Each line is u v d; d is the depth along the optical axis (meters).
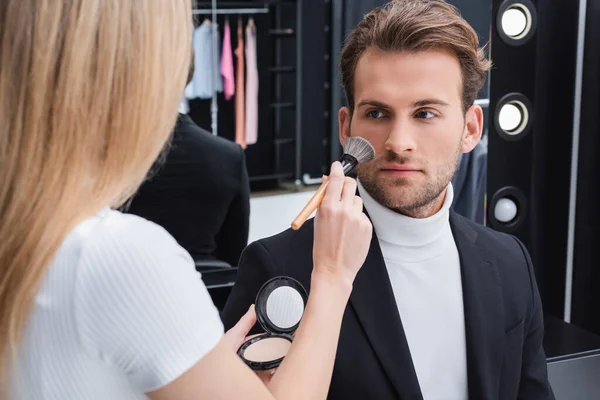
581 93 1.68
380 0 1.58
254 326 0.94
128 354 0.61
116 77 0.62
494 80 1.62
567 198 1.73
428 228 0.93
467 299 0.94
